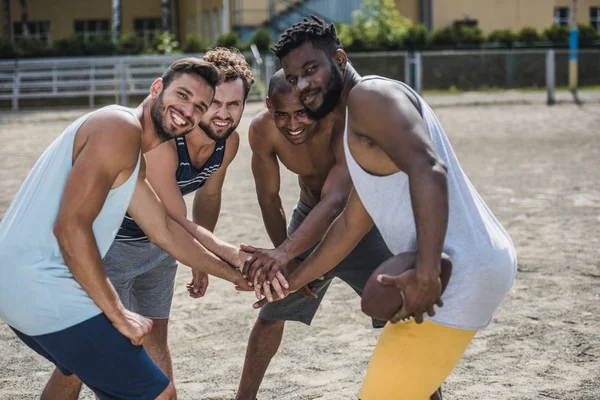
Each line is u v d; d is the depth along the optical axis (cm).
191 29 3912
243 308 673
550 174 1310
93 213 332
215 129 421
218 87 417
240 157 1598
